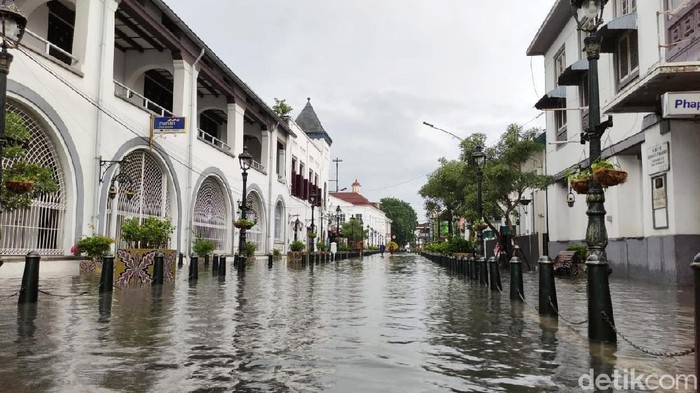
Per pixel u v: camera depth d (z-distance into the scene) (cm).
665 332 597
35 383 379
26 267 809
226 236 2844
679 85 1112
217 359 462
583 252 1680
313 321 693
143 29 2067
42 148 1470
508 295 1075
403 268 2545
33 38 1755
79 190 1570
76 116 1563
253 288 1189
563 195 2255
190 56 2316
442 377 407
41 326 612
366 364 450
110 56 1742
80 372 411
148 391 364
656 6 1366
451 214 3089
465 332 612
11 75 1305
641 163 1609
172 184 2172
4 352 477
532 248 2672
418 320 709
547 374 416
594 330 549
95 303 836
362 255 5812
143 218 2006
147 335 570
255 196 3328
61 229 1519
